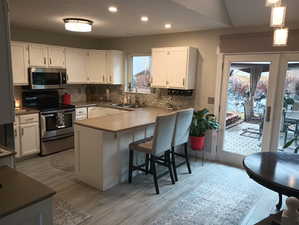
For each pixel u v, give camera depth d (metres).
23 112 4.00
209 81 4.21
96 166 3.11
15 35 4.37
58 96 5.15
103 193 3.04
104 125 3.12
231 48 3.85
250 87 3.81
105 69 5.35
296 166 2.17
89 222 2.43
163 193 3.06
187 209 2.71
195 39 4.30
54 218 2.48
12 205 1.29
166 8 2.86
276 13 1.85
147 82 5.23
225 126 4.15
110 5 2.77
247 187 3.26
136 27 4.08
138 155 3.65
